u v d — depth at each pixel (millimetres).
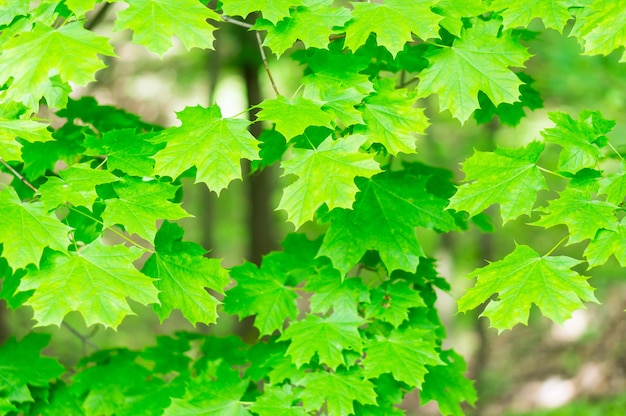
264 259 3137
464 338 11805
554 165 8828
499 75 2447
